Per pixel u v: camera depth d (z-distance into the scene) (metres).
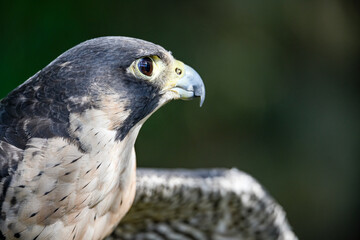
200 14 14.39
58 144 5.64
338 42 15.75
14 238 5.66
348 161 15.34
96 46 5.98
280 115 14.95
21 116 5.71
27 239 5.71
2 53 11.27
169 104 13.93
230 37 14.62
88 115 5.78
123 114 6.02
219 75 14.34
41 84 5.82
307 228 15.30
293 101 15.13
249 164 14.77
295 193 15.18
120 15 13.39
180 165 14.06
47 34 11.66
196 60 14.18
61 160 5.63
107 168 5.93
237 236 9.06
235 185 8.22
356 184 15.38
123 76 6.02
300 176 15.14
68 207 5.76
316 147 15.20
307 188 15.20
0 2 11.50
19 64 11.29
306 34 15.41
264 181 14.89
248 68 14.62
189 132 14.08
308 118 15.16
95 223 6.16
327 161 15.25
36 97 5.77
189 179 7.88
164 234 8.78
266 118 14.84
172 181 7.64
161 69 6.47
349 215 15.31
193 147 14.20
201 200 8.06
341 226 15.37
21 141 5.62
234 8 14.63
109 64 5.93
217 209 8.44
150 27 13.85
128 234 8.77
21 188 5.54
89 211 6.00
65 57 5.92
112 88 5.92
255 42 14.83
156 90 6.41
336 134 15.35
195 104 14.14
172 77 6.61
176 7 14.23
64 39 11.86
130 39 6.22
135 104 6.15
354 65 15.91
